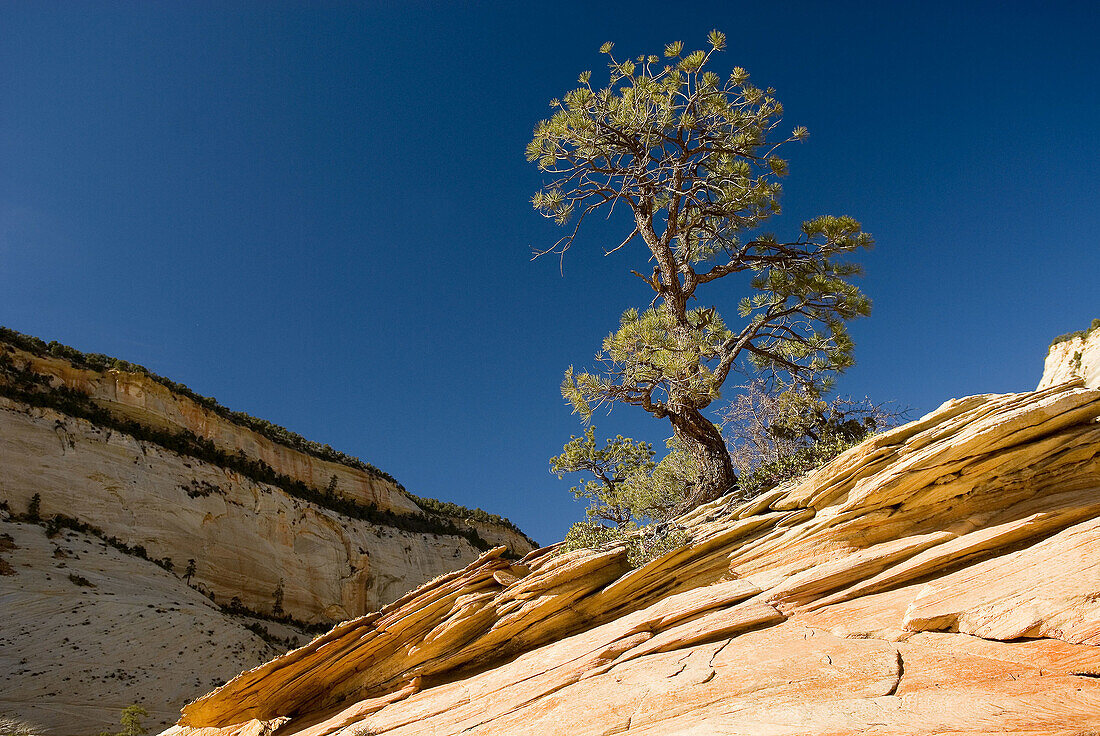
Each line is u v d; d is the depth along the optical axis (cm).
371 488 8506
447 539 8762
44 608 3675
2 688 2947
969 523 1031
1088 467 1048
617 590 1204
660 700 821
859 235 1727
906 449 1129
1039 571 842
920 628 839
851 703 690
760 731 668
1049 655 705
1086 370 2959
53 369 5950
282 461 7612
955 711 632
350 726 1184
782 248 1778
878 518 1096
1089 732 556
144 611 4000
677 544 1232
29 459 5041
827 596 1007
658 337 1486
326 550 6956
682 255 1817
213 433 6962
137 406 6347
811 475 1214
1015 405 1100
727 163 1872
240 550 6062
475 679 1153
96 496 5244
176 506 5781
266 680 1355
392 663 1301
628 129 1786
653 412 1569
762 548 1154
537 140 1808
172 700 3356
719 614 1019
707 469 1509
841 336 1678
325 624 6319
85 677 3250
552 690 983
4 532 4278
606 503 1543
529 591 1248
